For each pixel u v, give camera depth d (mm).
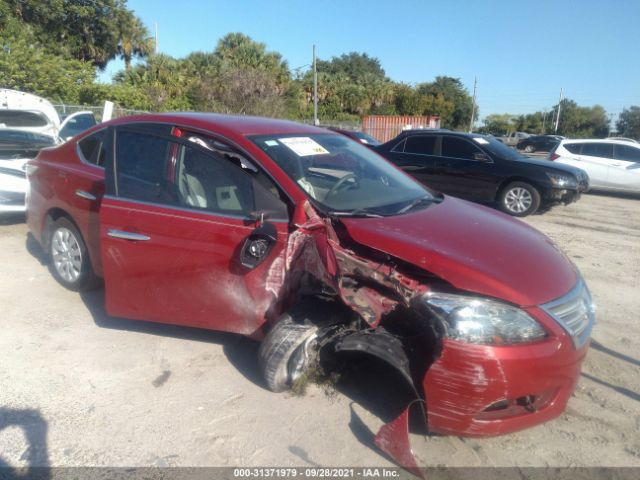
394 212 3736
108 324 4406
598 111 76625
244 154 3777
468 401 2809
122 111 23938
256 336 3605
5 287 5082
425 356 2998
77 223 4633
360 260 3162
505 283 2936
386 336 3086
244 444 3043
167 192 3783
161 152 3906
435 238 3287
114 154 4098
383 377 3740
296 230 3373
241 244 3457
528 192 10047
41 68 25297
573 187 9914
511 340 2826
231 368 3807
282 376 3398
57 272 5066
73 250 4883
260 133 3994
